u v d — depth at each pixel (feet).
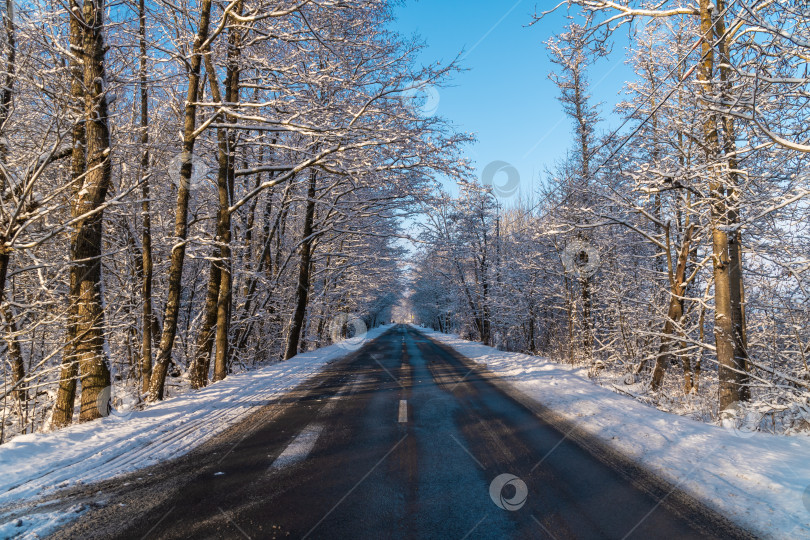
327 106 33.27
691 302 42.83
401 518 11.44
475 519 11.37
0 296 18.66
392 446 17.70
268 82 38.86
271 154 51.29
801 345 26.32
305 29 33.22
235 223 56.49
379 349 74.59
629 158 39.17
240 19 28.76
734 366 25.04
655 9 29.53
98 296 22.98
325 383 34.68
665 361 37.09
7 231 18.15
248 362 60.64
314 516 11.55
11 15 22.41
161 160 38.32
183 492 13.12
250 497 12.76
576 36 30.89
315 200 50.96
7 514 11.69
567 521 11.28
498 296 85.46
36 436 17.54
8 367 30.04
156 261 48.26
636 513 11.75
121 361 41.42
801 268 25.75
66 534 10.65
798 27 21.24
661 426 20.10
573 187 47.67
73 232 23.17
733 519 11.35
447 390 31.37
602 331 53.62
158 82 31.86
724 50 24.95
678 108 31.48
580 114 54.90
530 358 56.03
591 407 24.77
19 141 26.53
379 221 70.13
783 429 21.43
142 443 18.06
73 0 23.06
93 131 23.34
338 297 102.53
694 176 27.68
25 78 23.18
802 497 12.16
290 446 17.72
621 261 50.72
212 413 23.65
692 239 35.76
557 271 58.13
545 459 16.11
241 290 58.34
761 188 28.02
